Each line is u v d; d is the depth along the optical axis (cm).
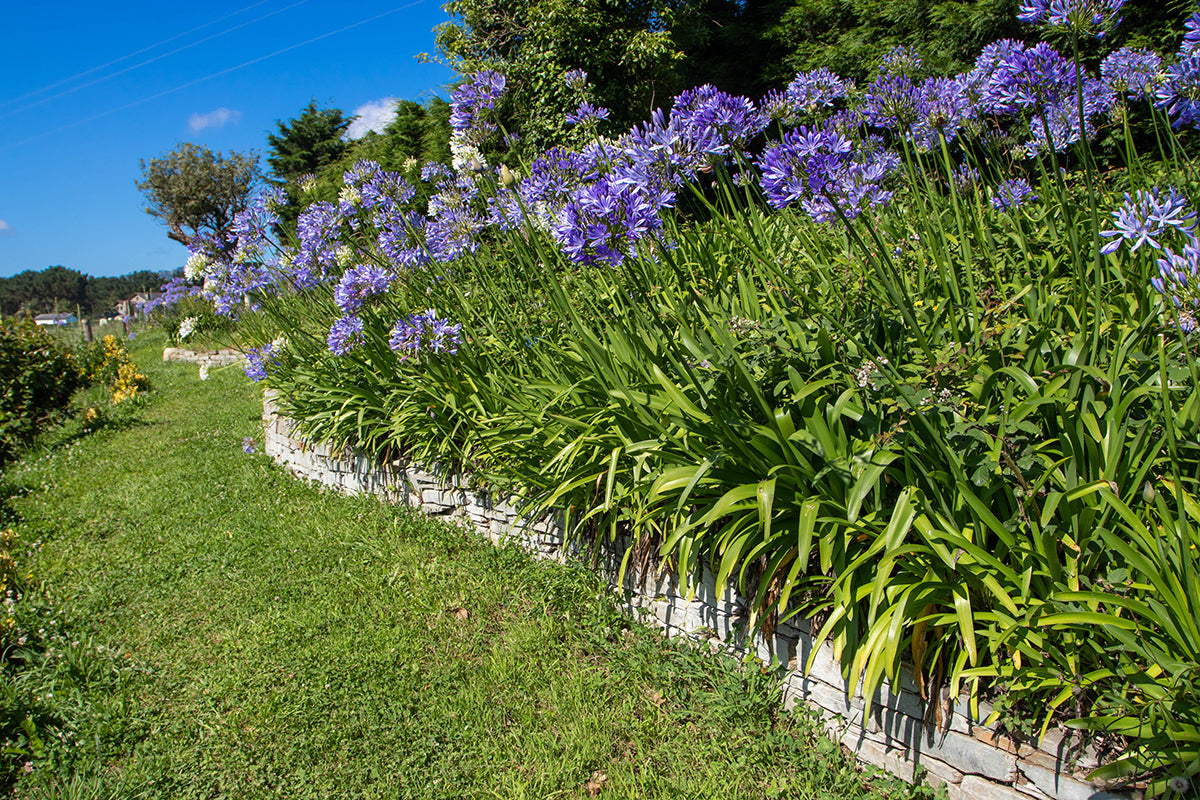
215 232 703
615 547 369
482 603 385
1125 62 290
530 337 428
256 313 776
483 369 467
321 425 589
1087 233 323
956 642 237
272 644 373
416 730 305
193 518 568
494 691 323
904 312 255
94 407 978
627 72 1391
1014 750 226
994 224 365
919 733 249
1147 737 194
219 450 765
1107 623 200
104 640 400
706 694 301
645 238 339
